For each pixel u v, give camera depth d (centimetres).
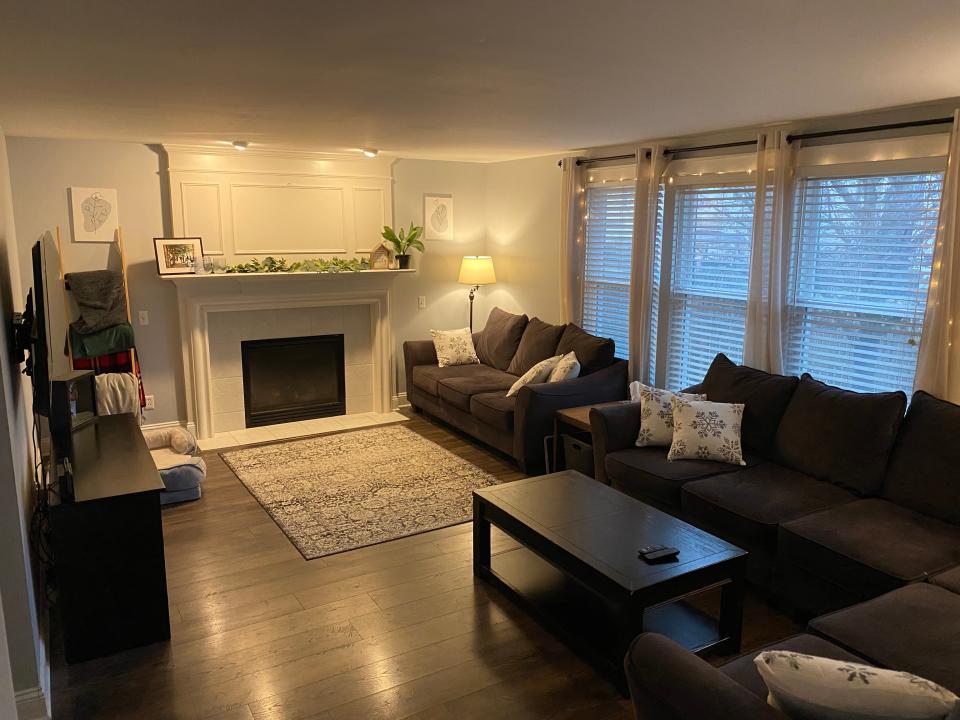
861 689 157
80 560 284
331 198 631
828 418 361
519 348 620
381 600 336
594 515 326
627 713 258
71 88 310
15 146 497
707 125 434
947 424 319
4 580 238
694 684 176
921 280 368
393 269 649
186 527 415
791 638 223
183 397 586
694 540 298
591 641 291
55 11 196
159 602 299
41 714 248
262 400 630
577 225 599
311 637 305
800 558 299
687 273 514
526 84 303
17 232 505
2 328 264
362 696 266
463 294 720
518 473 507
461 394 567
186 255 559
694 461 392
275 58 254
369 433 607
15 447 272
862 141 387
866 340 398
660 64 265
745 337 452
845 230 405
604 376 527
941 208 346
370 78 290
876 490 337
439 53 248
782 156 417
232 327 599
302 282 611
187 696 267
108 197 534
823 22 207
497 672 281
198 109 368
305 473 505
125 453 341
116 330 514
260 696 266
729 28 215
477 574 357
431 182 681
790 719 164
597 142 528
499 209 700
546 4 191
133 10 195
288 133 472
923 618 228
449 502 452
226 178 579
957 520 301
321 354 648
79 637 288
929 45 234
